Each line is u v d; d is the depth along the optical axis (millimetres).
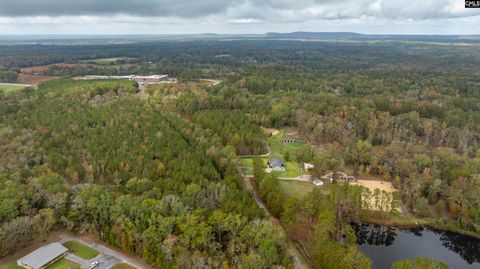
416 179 111938
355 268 70812
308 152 131375
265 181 104250
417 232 99125
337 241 82938
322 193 100500
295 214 90750
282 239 75625
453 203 103062
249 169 126312
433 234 98938
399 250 91812
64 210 83438
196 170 102688
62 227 83688
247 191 100625
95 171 106250
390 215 102688
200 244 72625
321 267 75062
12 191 84188
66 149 120438
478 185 105875
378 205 102000
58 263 72125
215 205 88250
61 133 130250
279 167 125625
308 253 82625
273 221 93938
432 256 90062
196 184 93438
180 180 98188
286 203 93688
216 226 76125
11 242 73062
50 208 82500
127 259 74312
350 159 130875
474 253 94000
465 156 128375
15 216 79438
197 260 67625
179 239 72500
